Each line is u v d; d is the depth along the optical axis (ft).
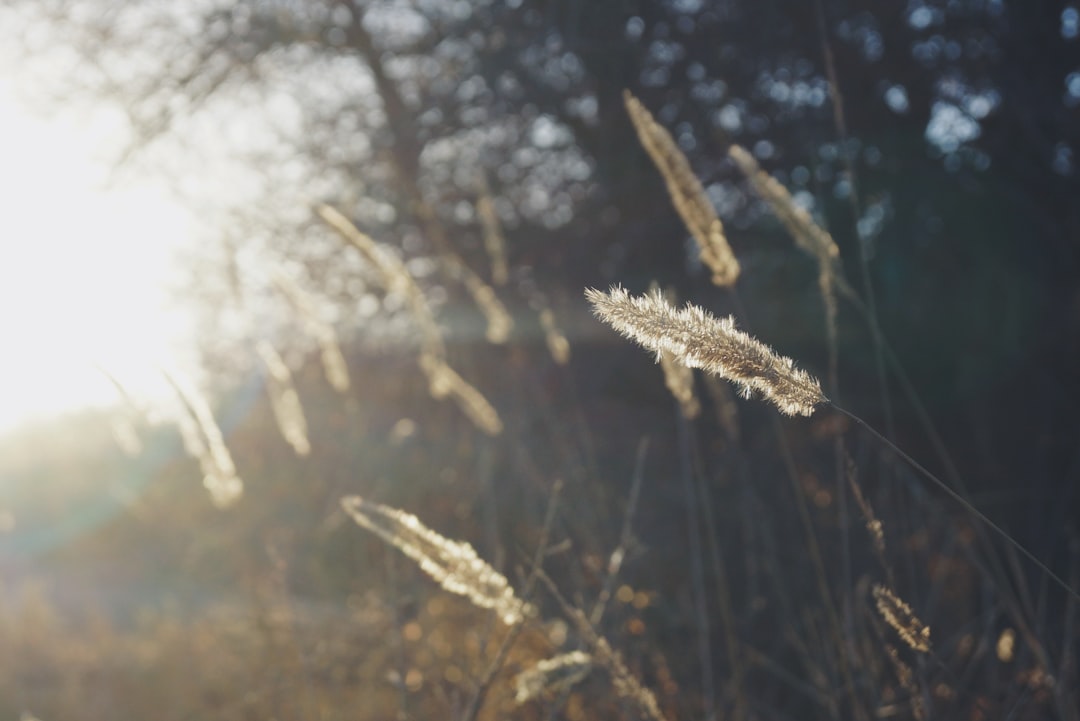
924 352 18.95
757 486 14.66
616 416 19.33
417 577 11.97
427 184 22.76
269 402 22.27
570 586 10.48
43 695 16.14
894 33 17.97
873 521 6.89
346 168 22.84
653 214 19.84
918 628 6.43
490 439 17.04
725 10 18.74
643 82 19.54
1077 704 8.63
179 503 25.58
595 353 20.53
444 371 15.06
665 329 4.34
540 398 18.26
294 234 22.36
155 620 18.53
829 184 18.65
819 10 9.52
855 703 8.27
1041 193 17.60
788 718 9.83
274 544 11.46
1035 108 16.87
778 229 19.48
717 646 11.10
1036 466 15.05
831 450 15.85
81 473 28.66
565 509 11.09
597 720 9.11
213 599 18.33
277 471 20.80
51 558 28.27
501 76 20.95
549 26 19.76
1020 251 17.94
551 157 21.67
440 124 22.11
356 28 22.49
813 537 8.87
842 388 19.88
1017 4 16.98
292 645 12.19
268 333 22.13
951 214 18.88
